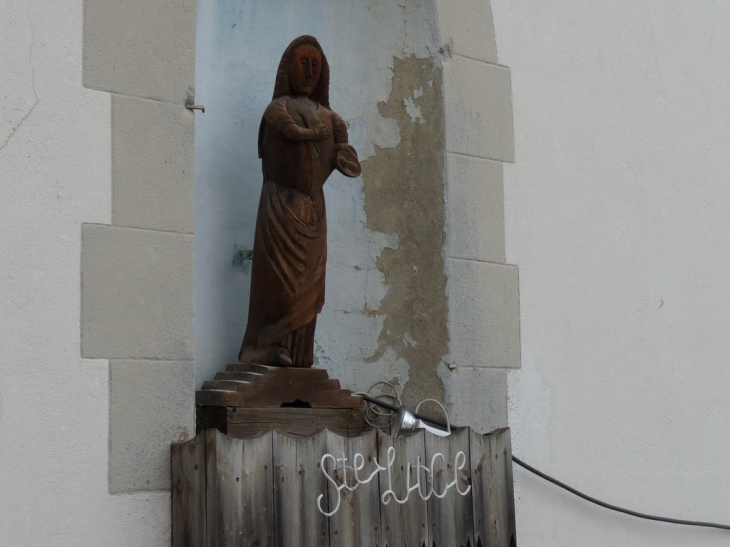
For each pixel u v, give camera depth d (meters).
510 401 5.06
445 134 5.02
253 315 4.54
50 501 3.78
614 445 5.38
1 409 3.73
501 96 5.23
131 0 4.14
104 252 3.99
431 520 4.44
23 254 3.83
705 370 5.78
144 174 4.11
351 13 5.28
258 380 4.37
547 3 5.47
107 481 3.90
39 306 3.84
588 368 5.34
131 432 3.97
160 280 4.09
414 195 5.09
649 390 5.54
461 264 4.98
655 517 5.43
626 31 5.75
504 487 4.74
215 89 4.88
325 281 4.93
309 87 4.62
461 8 5.16
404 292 5.07
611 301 5.47
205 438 3.92
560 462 5.18
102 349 3.94
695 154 5.93
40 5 3.96
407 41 5.16
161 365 4.06
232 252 4.84
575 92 5.50
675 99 5.89
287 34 5.12
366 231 5.14
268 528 3.97
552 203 5.33
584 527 5.23
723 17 6.18
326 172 4.59
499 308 5.08
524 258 5.20
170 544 4.00
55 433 3.82
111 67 4.07
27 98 3.90
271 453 4.02
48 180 3.91
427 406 4.93
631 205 5.62
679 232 5.79
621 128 5.64
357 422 4.62
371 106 5.20
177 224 4.16
